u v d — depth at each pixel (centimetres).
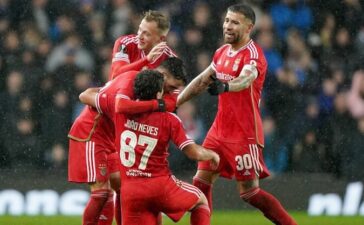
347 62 3084
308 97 3027
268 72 3023
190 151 1764
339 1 3169
